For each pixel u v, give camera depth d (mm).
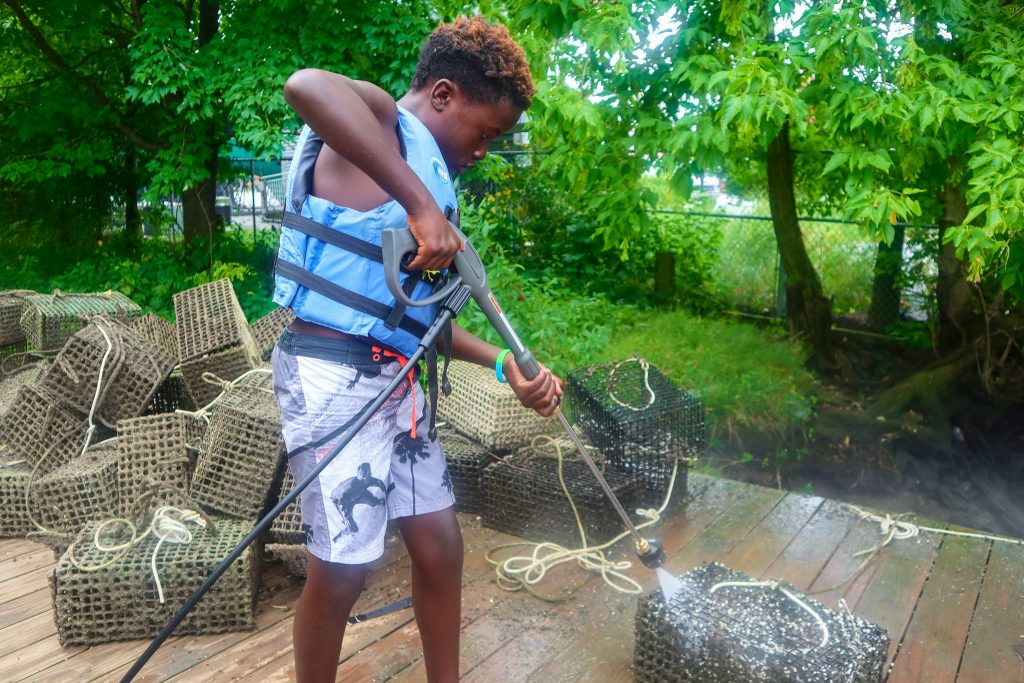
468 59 1598
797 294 7121
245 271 8414
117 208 9742
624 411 3131
